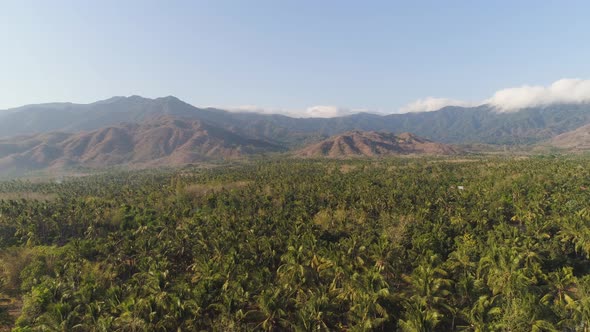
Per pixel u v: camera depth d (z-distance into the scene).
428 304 47.03
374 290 48.19
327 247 69.00
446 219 87.44
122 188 175.00
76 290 57.44
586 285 46.69
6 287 67.56
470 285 49.81
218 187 153.38
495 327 39.78
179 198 135.88
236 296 48.00
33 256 73.25
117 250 73.50
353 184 142.00
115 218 107.50
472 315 42.91
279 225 86.00
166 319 43.41
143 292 52.81
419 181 153.12
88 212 108.50
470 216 87.19
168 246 75.44
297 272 54.56
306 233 74.19
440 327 47.41
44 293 52.81
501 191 113.06
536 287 50.84
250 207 112.25
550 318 41.50
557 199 96.00
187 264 75.06
